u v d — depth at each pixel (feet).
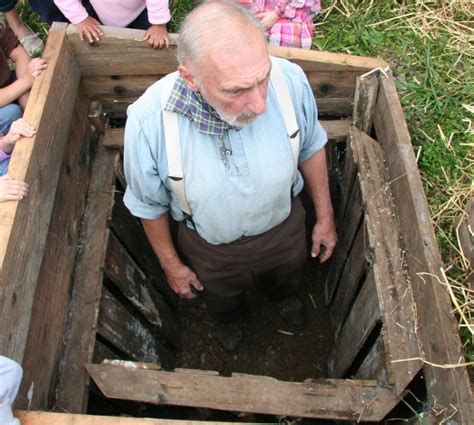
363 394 6.25
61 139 7.55
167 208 6.79
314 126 6.32
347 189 8.80
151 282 10.28
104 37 8.10
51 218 7.06
